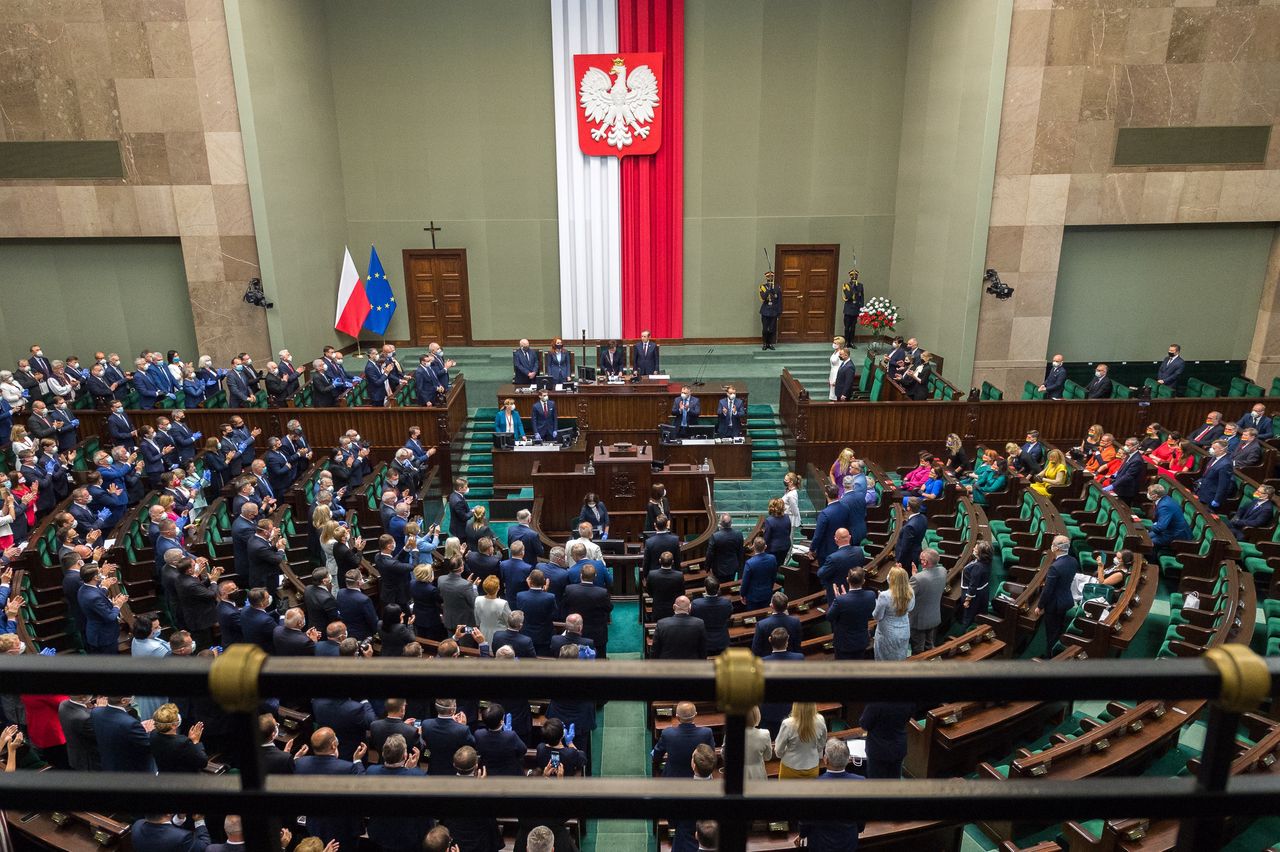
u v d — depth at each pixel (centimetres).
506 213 2291
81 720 647
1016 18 1839
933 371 1872
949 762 764
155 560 1030
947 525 1337
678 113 2206
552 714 809
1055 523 1173
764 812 132
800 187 2280
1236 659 126
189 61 1838
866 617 823
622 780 136
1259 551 1141
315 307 2142
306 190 2086
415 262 2322
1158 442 1495
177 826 531
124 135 1886
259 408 1725
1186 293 2094
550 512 1512
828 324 2366
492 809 134
